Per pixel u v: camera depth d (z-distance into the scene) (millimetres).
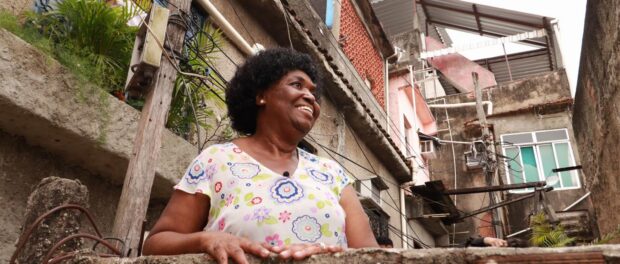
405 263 1122
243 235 1450
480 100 15336
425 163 15102
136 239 2877
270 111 1865
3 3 3424
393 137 12180
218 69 5465
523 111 16656
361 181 8703
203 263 1257
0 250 2990
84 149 3436
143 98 3578
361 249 1167
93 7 3748
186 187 1615
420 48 18531
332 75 7684
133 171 3061
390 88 13664
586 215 12922
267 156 1742
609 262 978
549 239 10422
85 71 3393
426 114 15703
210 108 5078
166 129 3951
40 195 1954
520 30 18250
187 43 4543
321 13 9828
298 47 7285
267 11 6676
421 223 12375
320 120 7781
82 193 2037
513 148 16297
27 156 3303
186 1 3850
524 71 20844
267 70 1934
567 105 16297
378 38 11852
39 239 1834
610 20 4840
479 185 16188
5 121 3076
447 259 1097
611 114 5570
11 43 2945
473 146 14961
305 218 1507
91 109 3346
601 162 6754
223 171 1615
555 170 12852
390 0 18047
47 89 3088
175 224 1563
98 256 1542
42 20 3643
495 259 1064
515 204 15305
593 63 5883
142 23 3488
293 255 1194
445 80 20594
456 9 18156
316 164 1800
